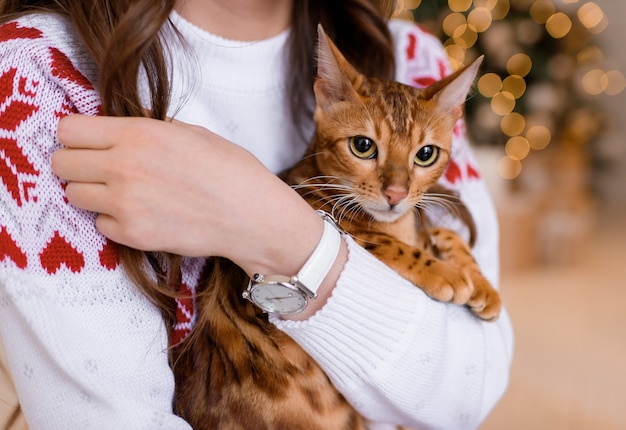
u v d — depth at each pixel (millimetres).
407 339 455
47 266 414
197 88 517
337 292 442
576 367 1286
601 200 2500
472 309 508
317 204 533
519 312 1557
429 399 473
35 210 414
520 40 1757
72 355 410
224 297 493
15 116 415
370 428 516
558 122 2154
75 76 435
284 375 488
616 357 1329
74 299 416
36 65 426
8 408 477
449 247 551
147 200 404
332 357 453
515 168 1884
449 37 1562
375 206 535
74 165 406
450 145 570
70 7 449
